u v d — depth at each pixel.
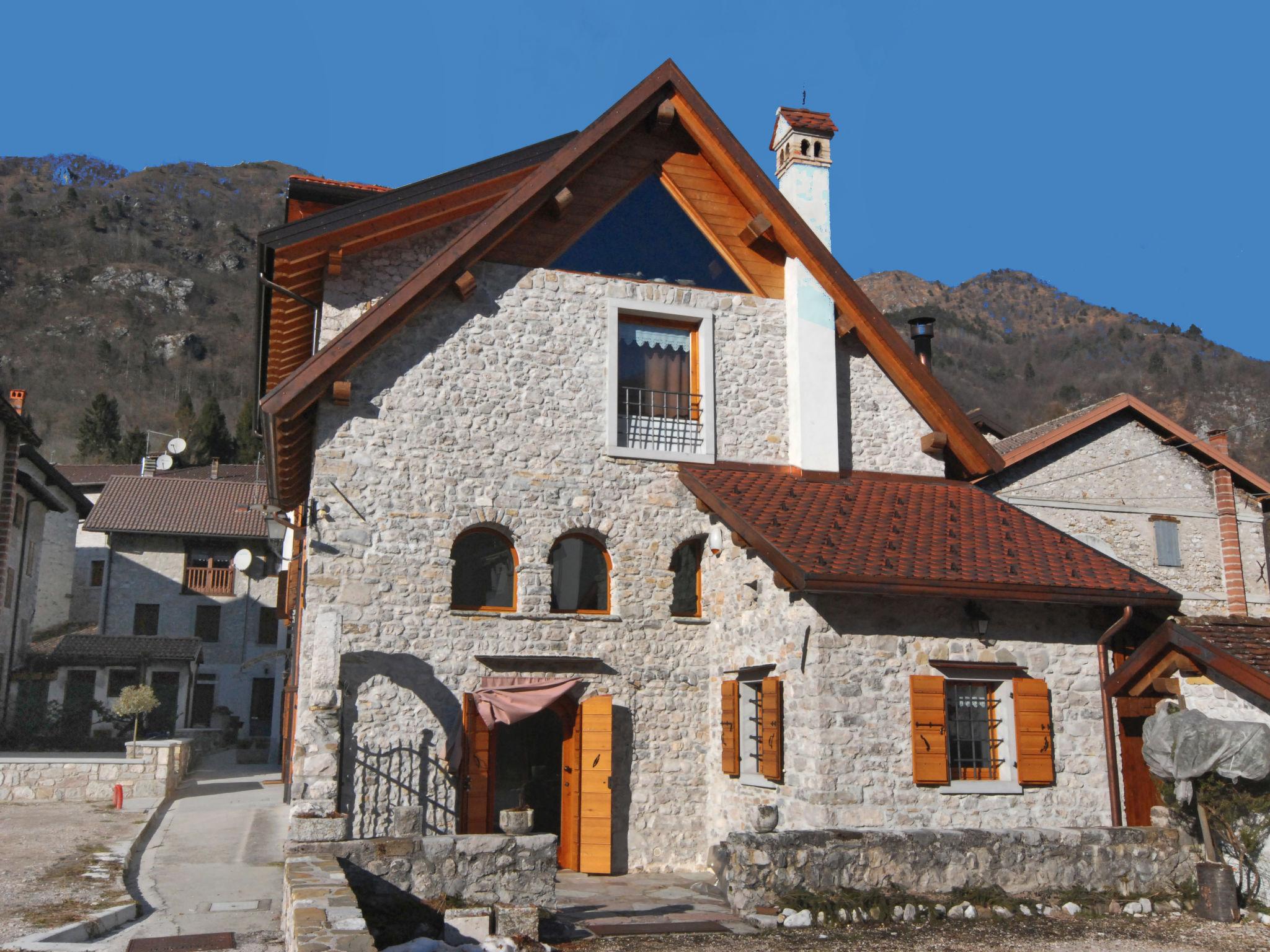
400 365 15.46
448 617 14.98
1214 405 102.81
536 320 16.25
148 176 172.00
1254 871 12.42
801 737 13.53
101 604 40.56
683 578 16.66
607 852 14.83
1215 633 13.41
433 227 16.97
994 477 25.95
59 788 20.58
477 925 10.59
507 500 15.57
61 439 101.69
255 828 17.38
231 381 121.50
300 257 15.81
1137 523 26.55
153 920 10.66
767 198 17.23
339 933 7.73
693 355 17.25
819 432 16.98
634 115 16.88
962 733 14.25
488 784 14.62
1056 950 10.52
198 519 42.25
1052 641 14.56
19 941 9.22
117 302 131.25
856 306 17.38
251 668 41.28
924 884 12.05
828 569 13.07
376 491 15.00
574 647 15.50
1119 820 14.22
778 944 10.59
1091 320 146.62
